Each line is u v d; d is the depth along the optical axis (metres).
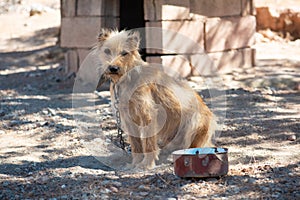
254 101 11.17
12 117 10.54
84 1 13.55
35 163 7.52
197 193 5.97
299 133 8.65
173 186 6.24
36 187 6.44
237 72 13.84
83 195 6.08
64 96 12.47
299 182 6.23
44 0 26.52
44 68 16.28
